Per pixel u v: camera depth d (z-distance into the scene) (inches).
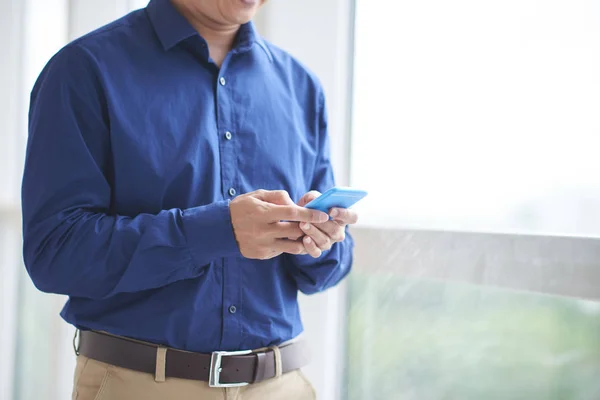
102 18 90.1
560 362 58.9
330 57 78.3
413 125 72.9
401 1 74.5
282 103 55.8
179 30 51.1
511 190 62.6
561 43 58.7
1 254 91.3
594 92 55.8
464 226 67.0
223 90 52.5
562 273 54.6
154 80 49.9
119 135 47.4
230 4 50.7
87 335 49.4
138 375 46.9
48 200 45.9
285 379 51.6
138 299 47.8
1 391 91.4
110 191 48.2
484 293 65.3
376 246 73.8
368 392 78.2
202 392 47.1
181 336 47.3
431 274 66.9
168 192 48.6
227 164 51.1
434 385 70.5
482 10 66.0
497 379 64.4
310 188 58.4
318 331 78.1
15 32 92.5
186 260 45.4
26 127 93.5
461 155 67.6
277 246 45.1
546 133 59.7
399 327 74.2
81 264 45.1
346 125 80.0
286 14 81.0
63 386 91.7
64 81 47.1
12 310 92.4
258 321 50.2
